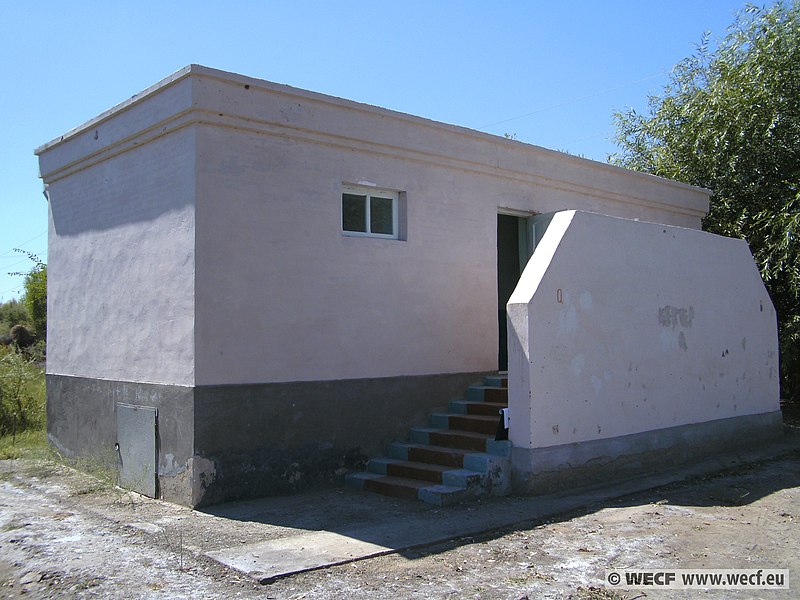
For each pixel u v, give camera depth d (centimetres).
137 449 838
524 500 763
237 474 772
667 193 1328
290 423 815
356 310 881
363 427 880
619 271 898
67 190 1042
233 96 783
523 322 785
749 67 1425
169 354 791
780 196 1388
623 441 879
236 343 779
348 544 611
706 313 1041
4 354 1562
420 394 938
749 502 778
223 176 779
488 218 1036
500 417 809
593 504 754
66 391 1026
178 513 732
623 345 895
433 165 972
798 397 1482
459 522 679
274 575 533
